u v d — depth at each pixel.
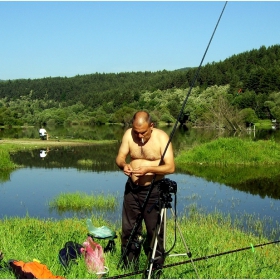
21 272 4.60
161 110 87.12
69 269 5.08
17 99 146.75
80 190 17.19
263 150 27.02
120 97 116.44
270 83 92.12
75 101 135.50
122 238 5.39
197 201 14.66
